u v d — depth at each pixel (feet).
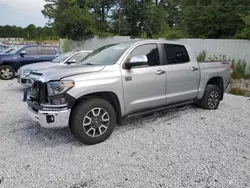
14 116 15.66
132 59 12.28
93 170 9.09
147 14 78.74
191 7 47.52
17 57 31.91
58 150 10.75
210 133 13.02
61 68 11.89
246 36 34.96
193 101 16.53
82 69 11.42
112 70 11.74
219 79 18.11
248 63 35.04
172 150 10.85
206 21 45.21
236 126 14.19
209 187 8.04
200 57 39.60
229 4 44.04
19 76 23.24
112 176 8.70
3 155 10.18
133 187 8.04
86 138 11.09
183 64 15.10
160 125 14.24
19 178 8.48
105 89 11.30
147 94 13.12
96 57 13.87
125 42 14.12
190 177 8.64
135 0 75.77
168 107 14.71
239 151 10.81
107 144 11.48
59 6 84.23
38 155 10.24
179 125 14.26
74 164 9.52
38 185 8.10
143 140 11.98
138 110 13.02
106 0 77.05
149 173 8.90
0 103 19.16
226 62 18.78
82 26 58.08
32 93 11.60
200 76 16.28
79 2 75.00
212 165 9.51
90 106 11.02
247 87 28.50
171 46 14.71
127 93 12.19
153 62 13.52
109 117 11.78
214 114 16.61
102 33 57.57
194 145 11.42
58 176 8.66
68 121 10.61
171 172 8.97
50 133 12.75
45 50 33.53
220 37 45.50
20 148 10.89
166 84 13.97
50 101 10.44
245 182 8.33
